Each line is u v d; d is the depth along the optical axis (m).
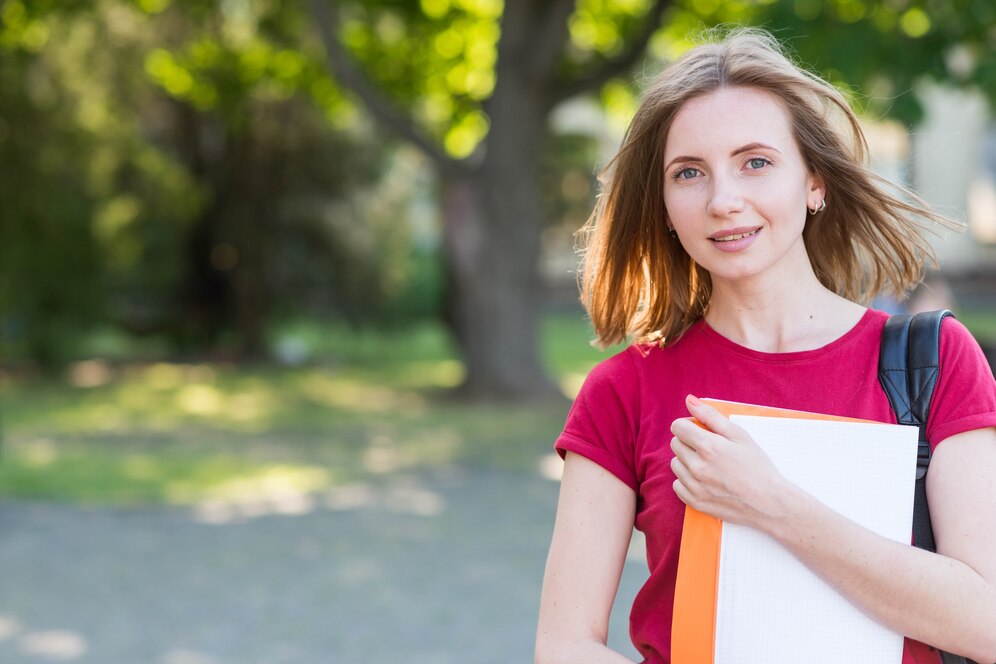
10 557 7.16
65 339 19.44
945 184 31.59
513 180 14.95
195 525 8.12
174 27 18.72
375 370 21.05
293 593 6.27
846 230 1.94
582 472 1.85
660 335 1.90
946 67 9.70
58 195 18.56
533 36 14.53
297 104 20.61
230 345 22.97
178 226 21.12
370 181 22.17
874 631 1.60
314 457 11.33
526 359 15.34
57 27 17.81
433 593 6.25
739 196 1.72
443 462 10.95
